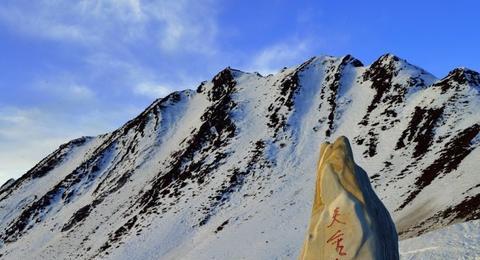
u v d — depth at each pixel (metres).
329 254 7.22
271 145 89.81
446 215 37.22
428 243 25.70
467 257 22.45
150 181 100.06
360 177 7.58
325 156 7.88
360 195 7.33
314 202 7.81
